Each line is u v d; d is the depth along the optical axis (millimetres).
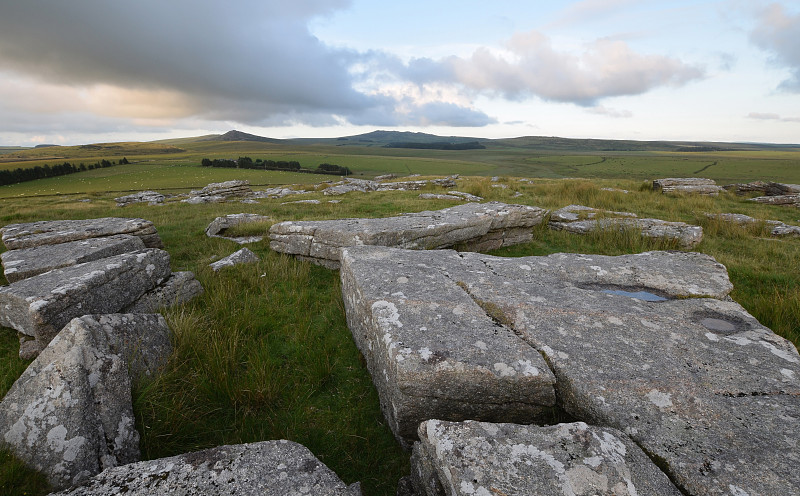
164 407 3822
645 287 5824
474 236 9672
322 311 6332
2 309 4961
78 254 6758
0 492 2805
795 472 2535
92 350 3699
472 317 4246
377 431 3926
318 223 8969
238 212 16422
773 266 8789
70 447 3088
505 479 2344
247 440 3746
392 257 6277
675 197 19500
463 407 3408
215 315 5883
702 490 2461
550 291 5211
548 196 19297
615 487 2340
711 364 3711
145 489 2594
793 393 3328
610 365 3613
